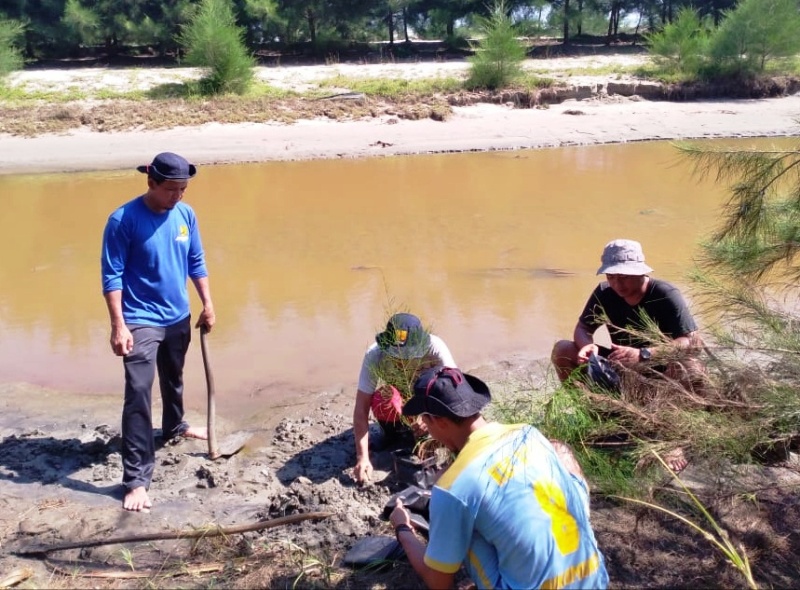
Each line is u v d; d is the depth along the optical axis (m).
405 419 4.89
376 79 25.16
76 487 4.88
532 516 2.89
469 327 7.63
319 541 4.23
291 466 5.12
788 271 4.71
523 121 20.55
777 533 4.04
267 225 11.54
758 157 4.56
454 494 2.95
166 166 4.68
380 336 4.83
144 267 4.84
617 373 4.46
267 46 32.31
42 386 6.56
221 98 21.72
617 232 10.85
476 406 3.15
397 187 14.02
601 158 16.67
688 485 4.33
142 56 31.39
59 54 30.52
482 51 23.39
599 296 5.08
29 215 12.34
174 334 5.04
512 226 11.27
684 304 4.83
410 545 3.45
